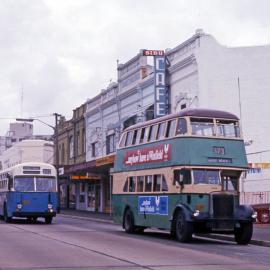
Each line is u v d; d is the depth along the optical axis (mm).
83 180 51344
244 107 31984
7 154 75812
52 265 12555
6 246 16891
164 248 16719
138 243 18391
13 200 30281
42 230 24484
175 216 19781
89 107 51469
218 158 19688
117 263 12898
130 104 41156
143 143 23047
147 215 22078
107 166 40344
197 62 31891
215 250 16547
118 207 25094
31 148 64125
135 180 23484
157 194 21266
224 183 19625
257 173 31312
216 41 32156
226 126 20234
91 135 50781
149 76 37219
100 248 16375
